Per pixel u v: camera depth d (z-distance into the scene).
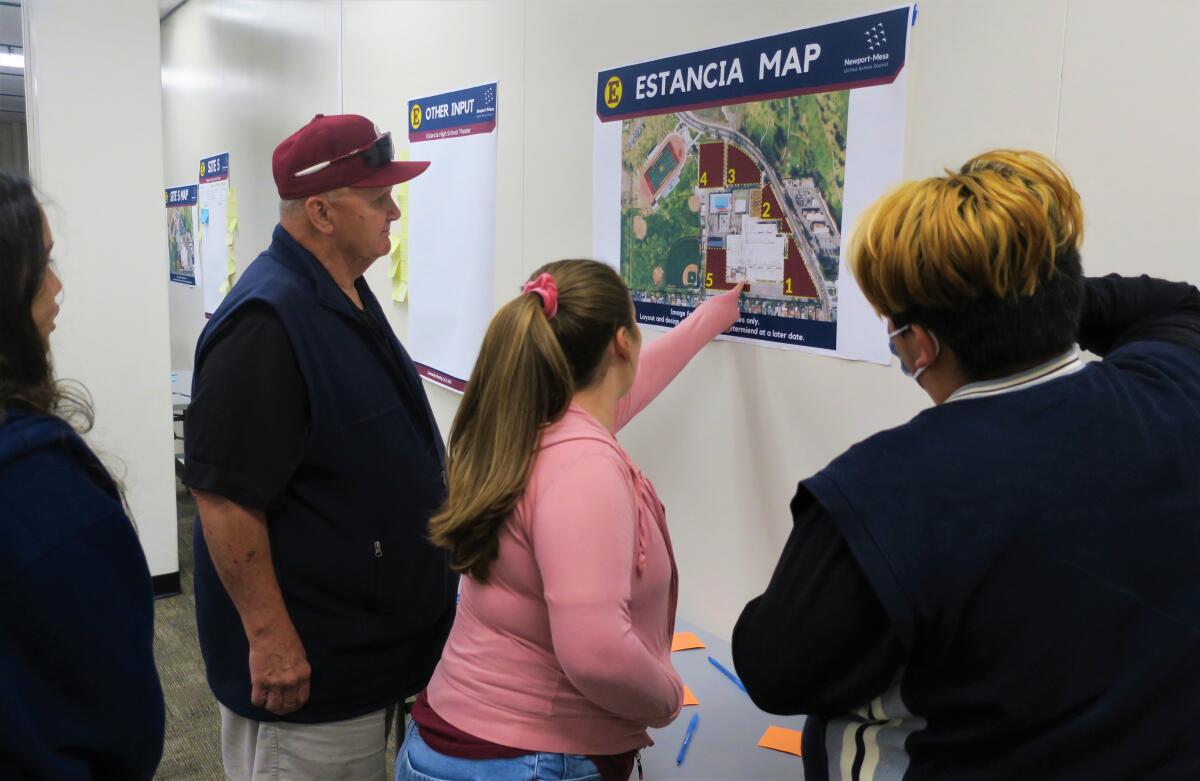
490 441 1.08
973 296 0.75
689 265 1.83
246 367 1.34
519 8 2.32
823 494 0.76
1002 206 0.72
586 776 1.08
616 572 0.99
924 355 0.81
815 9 1.51
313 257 1.50
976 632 0.72
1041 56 1.20
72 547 0.77
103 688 0.79
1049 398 0.75
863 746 0.84
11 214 0.77
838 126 1.49
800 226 1.57
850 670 0.78
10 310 0.77
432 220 2.85
